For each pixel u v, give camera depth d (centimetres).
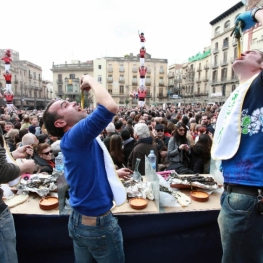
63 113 117
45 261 161
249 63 112
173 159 311
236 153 104
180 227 159
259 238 98
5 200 171
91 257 129
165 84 4812
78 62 4991
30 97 4725
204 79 4031
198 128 464
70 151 106
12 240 125
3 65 3722
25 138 277
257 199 96
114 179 121
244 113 103
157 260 161
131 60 4584
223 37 3419
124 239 156
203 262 166
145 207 161
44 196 177
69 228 122
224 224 105
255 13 105
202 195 179
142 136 303
